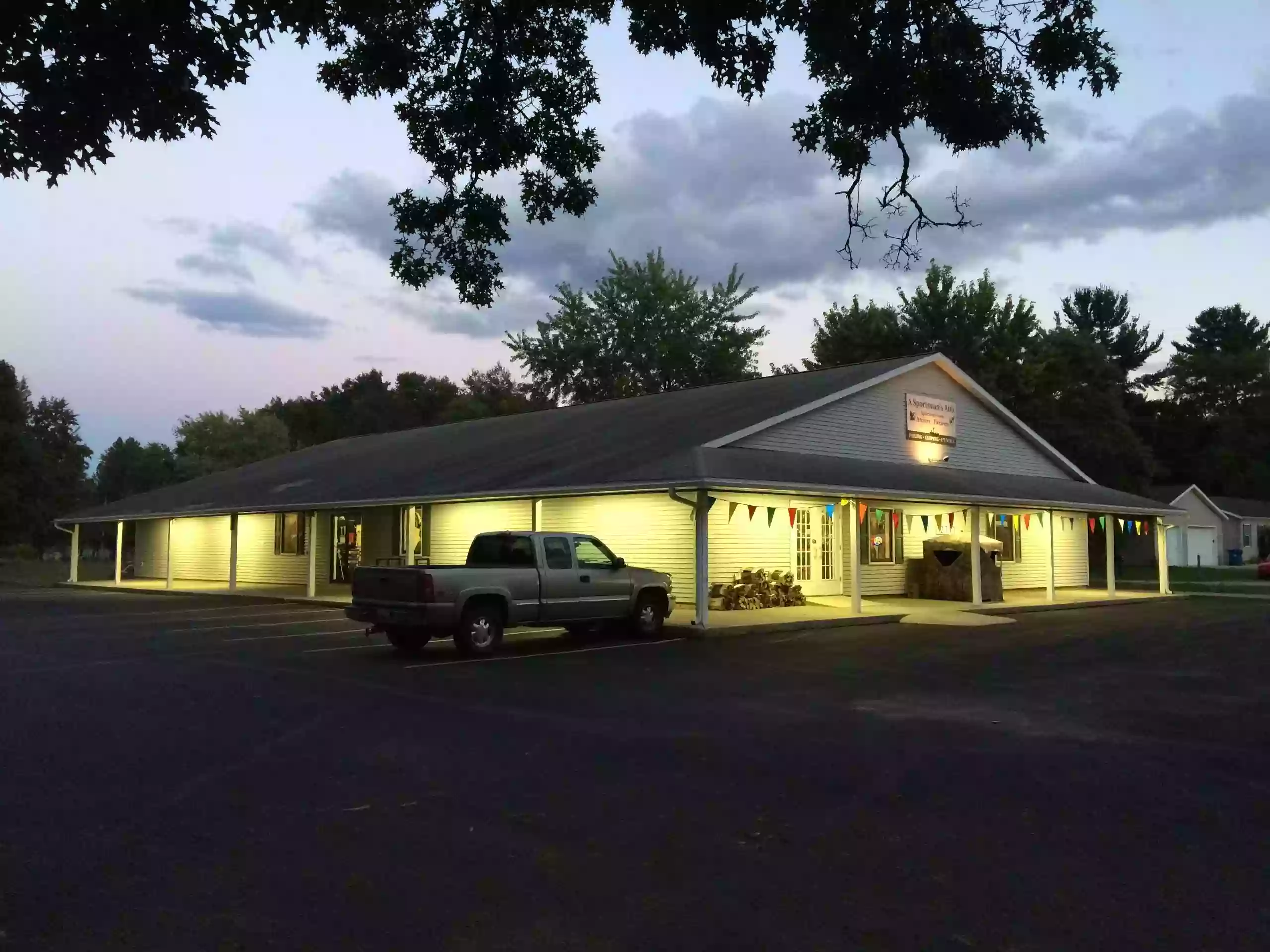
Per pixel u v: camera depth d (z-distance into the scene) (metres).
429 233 11.40
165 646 15.66
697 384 55.88
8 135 7.00
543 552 15.34
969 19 9.11
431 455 28.17
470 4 10.66
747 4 9.33
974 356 43.81
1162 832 6.15
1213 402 72.50
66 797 6.82
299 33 8.20
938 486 22.30
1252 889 5.18
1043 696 11.09
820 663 13.78
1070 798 6.89
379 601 14.35
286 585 30.97
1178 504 56.09
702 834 6.06
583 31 11.05
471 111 10.59
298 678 12.28
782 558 23.19
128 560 59.12
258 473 34.28
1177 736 8.95
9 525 49.22
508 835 6.03
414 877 5.32
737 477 17.55
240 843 5.87
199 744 8.48
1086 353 44.56
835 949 4.43
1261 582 39.06
